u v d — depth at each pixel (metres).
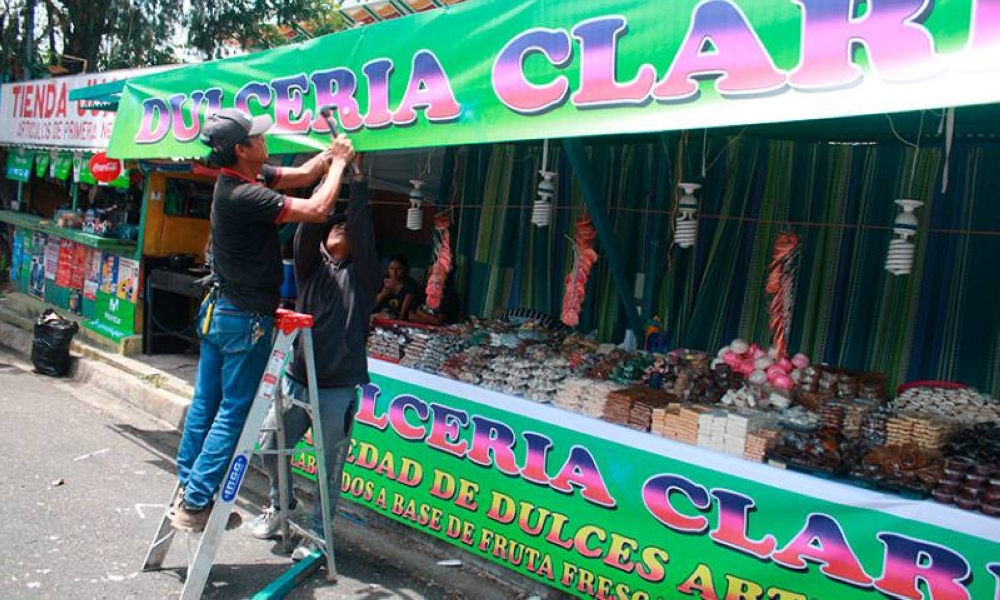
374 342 5.28
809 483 3.03
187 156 5.13
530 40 3.18
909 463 3.00
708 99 2.66
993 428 3.26
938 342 4.18
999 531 2.61
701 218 4.91
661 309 5.11
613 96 2.91
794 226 4.60
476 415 4.23
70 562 3.86
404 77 3.71
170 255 8.73
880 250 4.37
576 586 3.77
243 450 3.43
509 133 3.27
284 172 3.81
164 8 14.08
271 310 3.56
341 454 4.14
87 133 9.30
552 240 5.81
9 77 13.45
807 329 4.57
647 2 2.80
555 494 3.87
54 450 5.64
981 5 2.09
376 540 4.61
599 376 4.29
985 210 4.05
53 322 8.36
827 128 4.18
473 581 4.14
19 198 12.53
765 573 3.14
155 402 7.11
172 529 3.83
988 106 3.39
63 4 13.70
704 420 3.42
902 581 2.81
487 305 6.27
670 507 3.44
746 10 2.55
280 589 3.71
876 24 2.28
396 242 8.63
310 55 4.25
